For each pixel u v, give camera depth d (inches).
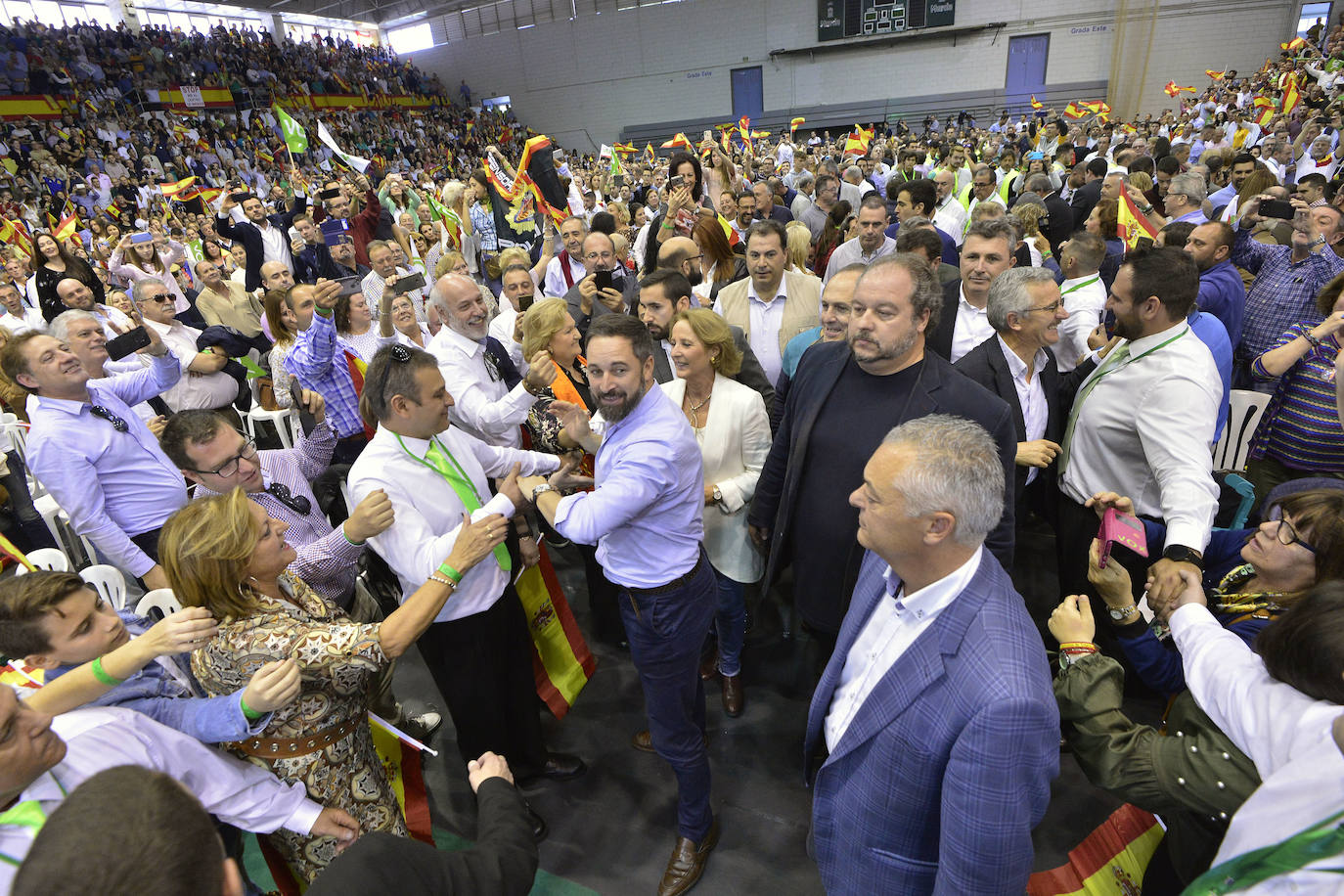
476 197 266.2
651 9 913.5
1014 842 43.4
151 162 600.4
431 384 70.7
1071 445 90.4
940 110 848.9
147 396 128.0
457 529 76.6
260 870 87.0
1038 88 812.6
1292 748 39.0
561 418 79.2
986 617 45.9
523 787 96.2
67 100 620.4
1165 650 62.3
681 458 70.0
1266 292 141.6
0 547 80.8
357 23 1079.0
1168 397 76.5
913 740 47.2
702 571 76.1
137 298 163.0
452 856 44.9
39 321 201.6
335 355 133.6
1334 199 226.4
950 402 72.3
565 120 1019.9
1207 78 762.2
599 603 124.0
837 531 78.7
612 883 83.0
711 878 82.0
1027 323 86.8
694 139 954.7
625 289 179.5
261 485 84.9
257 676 53.1
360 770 65.2
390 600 90.0
